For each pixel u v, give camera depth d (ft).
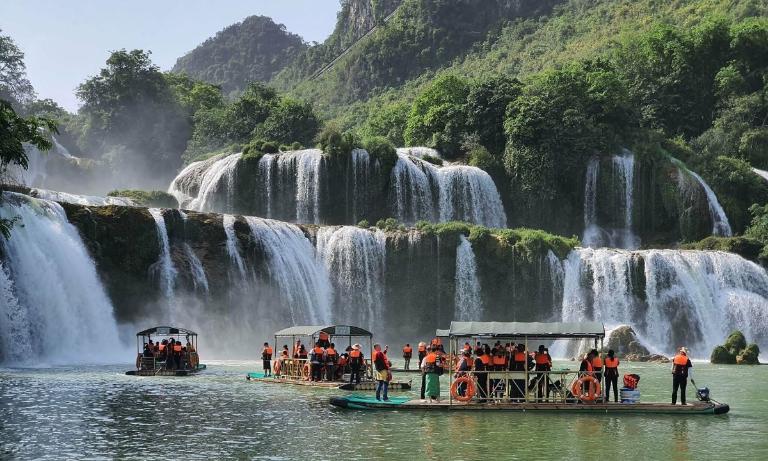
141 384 182.09
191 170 393.70
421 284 325.42
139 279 280.72
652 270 330.95
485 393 147.13
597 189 411.13
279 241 311.27
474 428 123.75
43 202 262.88
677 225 407.44
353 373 177.47
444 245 326.44
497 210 396.98
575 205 413.59
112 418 132.57
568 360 292.61
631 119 435.94
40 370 214.28
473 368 148.46
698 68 500.33
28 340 242.58
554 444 111.65
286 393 166.61
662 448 109.29
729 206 413.39
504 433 119.75
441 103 465.47
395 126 528.22
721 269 337.72
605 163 411.95
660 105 486.79
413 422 129.18
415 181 381.19
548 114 407.85
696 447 110.11
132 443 111.65
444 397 161.07
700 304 330.95
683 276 333.01
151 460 101.19
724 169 419.95
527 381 143.02
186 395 162.61
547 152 403.54
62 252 259.80
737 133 464.24
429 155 421.18
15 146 193.47
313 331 191.31
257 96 517.96
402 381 194.59
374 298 323.57
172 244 290.35
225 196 373.61
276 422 128.88
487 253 329.31
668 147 433.89
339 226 328.70
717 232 405.18
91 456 103.45
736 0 634.84
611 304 329.52
